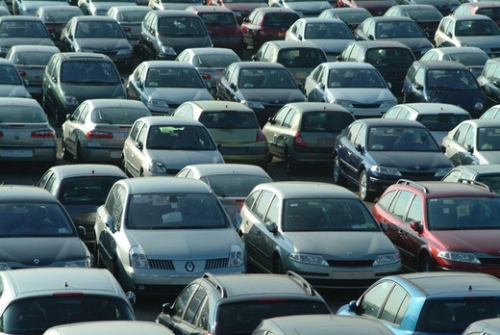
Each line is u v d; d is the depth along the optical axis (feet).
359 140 93.40
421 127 93.09
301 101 117.60
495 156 92.38
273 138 105.29
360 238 64.03
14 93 113.29
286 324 36.58
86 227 72.08
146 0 189.16
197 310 45.03
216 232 62.95
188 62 134.31
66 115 111.14
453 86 121.08
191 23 147.33
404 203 70.69
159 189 65.67
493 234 65.21
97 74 117.39
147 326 37.60
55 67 120.16
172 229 62.95
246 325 42.01
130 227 62.90
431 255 64.64
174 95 114.93
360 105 115.96
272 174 103.19
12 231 60.70
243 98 116.98
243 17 178.91
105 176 74.69
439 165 88.79
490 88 127.44
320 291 64.08
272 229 64.90
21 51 130.41
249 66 121.39
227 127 98.58
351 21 164.66
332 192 68.08
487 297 43.88
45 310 43.11
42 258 58.49
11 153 95.40
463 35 148.46
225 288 43.55
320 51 137.18
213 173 77.87
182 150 89.25
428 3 179.32
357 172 91.97
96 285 44.75
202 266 60.39
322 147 100.48
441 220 66.74
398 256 63.31
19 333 42.34
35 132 95.86
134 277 59.93
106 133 97.71
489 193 69.00
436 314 43.55
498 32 149.18
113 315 43.34
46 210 62.64
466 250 63.52
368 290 48.70
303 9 177.17
